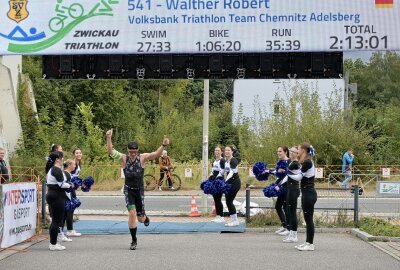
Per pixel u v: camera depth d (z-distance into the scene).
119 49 34.19
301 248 19.80
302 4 33.50
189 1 33.88
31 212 22.64
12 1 34.84
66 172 22.09
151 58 35.06
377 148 61.22
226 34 33.69
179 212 31.98
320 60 33.94
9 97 47.00
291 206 21.66
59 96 72.19
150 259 18.16
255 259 18.16
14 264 17.39
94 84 73.00
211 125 84.00
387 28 33.31
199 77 34.72
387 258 18.38
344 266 17.05
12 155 45.75
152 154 20.30
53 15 34.69
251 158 55.28
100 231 24.61
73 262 17.69
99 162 55.62
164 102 90.69
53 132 60.25
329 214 26.61
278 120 55.97
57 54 34.56
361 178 49.31
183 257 18.52
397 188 28.92
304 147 19.83
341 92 67.00
